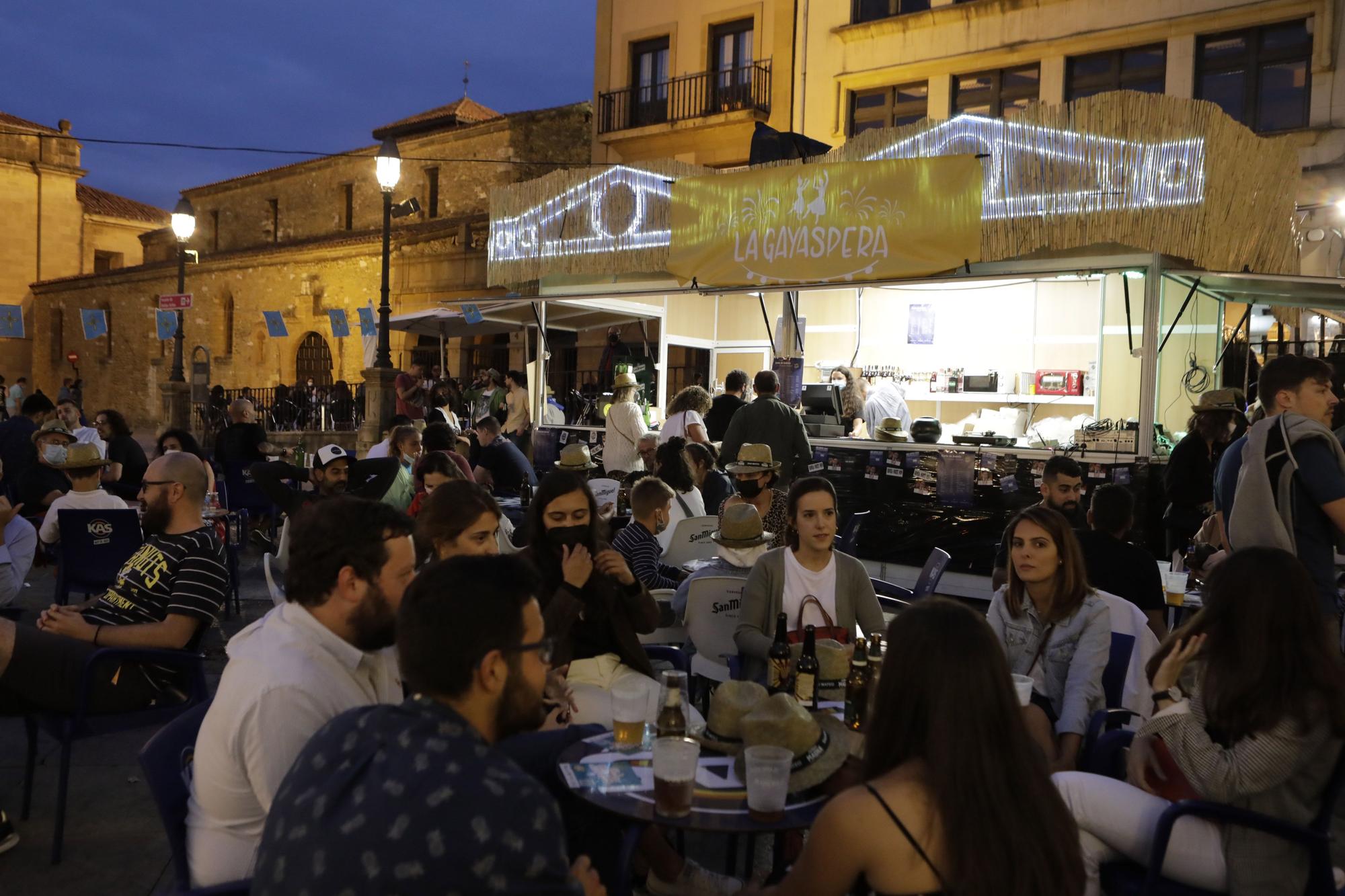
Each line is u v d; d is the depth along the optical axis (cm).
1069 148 748
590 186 1022
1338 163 1311
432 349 2405
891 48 1664
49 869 376
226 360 3238
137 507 699
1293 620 268
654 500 540
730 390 1002
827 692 342
